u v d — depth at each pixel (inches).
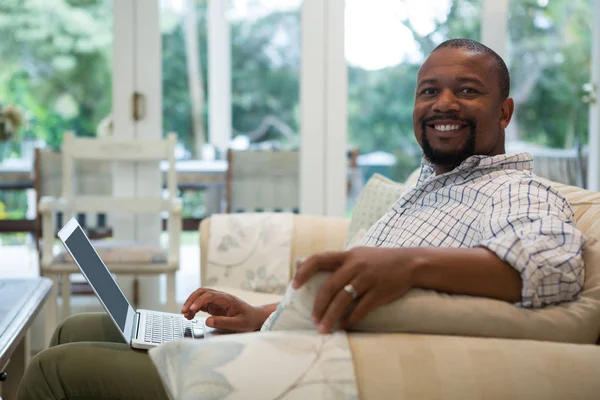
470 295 44.1
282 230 97.9
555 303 45.1
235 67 149.1
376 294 42.1
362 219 89.2
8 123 145.9
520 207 47.6
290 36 149.1
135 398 46.4
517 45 150.3
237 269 96.6
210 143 149.6
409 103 150.2
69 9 146.5
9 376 80.9
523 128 151.9
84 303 145.6
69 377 46.4
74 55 147.0
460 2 149.5
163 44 148.0
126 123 147.9
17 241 147.2
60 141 147.5
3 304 73.4
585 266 47.9
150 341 51.8
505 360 40.7
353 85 149.6
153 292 148.8
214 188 150.1
